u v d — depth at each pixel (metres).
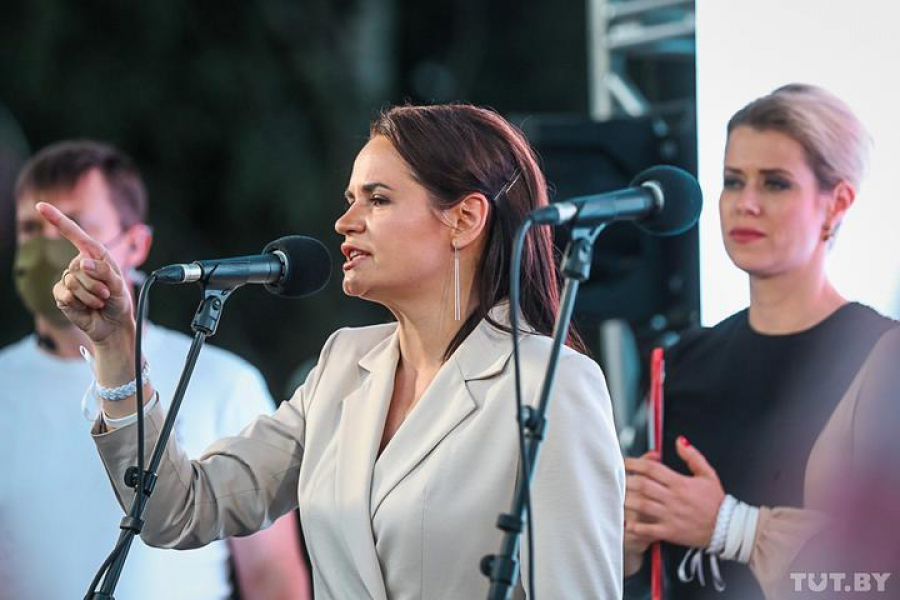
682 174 8.80
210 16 29.69
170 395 12.37
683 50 14.84
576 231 8.43
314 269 9.41
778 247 10.03
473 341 9.30
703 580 10.29
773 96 10.00
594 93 15.14
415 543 8.85
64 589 12.00
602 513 8.85
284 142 29.36
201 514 9.47
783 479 9.98
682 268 13.20
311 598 19.58
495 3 33.53
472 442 8.94
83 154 12.91
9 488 12.12
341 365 9.86
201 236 29.25
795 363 10.02
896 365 9.57
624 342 14.77
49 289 12.42
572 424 8.84
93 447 12.23
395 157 9.30
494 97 33.28
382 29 31.69
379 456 9.26
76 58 28.86
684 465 10.49
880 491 8.81
